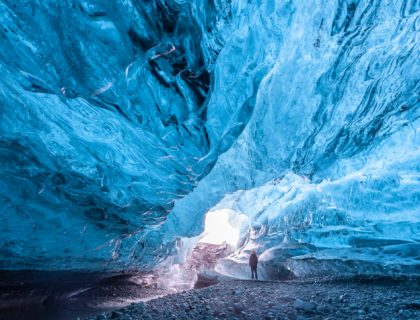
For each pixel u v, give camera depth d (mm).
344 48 4887
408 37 4512
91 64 4133
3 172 5289
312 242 13641
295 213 14438
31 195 6035
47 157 5363
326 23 4582
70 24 3758
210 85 5148
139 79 4570
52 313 9508
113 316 5512
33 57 3875
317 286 10398
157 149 6188
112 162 6227
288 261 15984
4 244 6816
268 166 7844
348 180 10227
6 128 4480
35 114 4676
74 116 4988
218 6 4211
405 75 5066
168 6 4027
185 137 5887
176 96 5051
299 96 5844
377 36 4570
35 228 6836
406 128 6320
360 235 11688
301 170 8062
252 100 5758
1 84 4164
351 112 5887
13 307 9758
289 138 6660
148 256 13508
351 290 8984
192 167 7043
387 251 11469
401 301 6523
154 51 4348
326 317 4895
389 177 8898
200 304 6664
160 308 6215
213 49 4684
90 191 6715
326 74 5371
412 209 8586
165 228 12805
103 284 14836
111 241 9891
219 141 6320
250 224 18125
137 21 3963
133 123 5285
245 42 4781
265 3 4387
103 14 3775
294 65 5379
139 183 7324
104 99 4688
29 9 3504
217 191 10617
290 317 4996
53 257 8469
